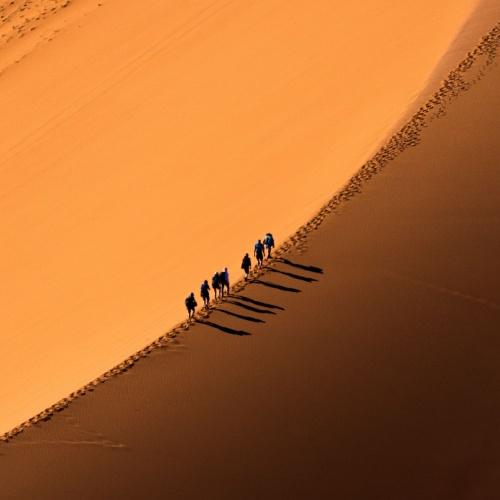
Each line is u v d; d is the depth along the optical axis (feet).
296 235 229.25
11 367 308.19
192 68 525.75
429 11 422.41
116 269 345.92
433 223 220.02
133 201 408.05
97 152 487.61
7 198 488.44
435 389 174.50
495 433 163.84
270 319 200.54
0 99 641.40
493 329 187.32
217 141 419.33
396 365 181.47
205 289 217.56
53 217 439.63
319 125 363.56
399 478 158.81
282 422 172.76
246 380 183.93
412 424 168.04
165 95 510.99
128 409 182.19
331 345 189.37
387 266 208.85
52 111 585.63
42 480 168.96
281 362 187.11
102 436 176.45
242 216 314.35
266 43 504.02
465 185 231.71
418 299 197.77
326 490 158.71
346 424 170.19
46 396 240.32
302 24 506.07
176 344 198.90
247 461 166.09
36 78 652.07
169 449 170.91
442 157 245.86
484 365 178.40
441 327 189.47
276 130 390.83
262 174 349.41
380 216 226.99
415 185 236.43
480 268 204.33
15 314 359.66
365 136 300.20
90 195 442.50
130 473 167.53
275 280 213.66
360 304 199.21
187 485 163.22
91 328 299.17
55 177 486.79
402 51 388.57
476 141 249.96
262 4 569.64
